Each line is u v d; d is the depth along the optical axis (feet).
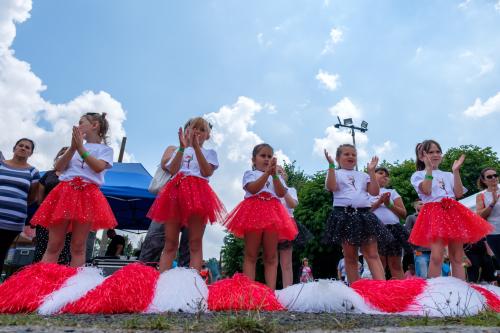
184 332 5.72
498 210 16.17
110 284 8.89
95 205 11.82
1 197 14.46
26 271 9.60
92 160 11.80
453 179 13.42
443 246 12.67
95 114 13.55
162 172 15.90
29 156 15.79
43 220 11.36
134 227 29.50
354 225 12.91
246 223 12.25
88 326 6.25
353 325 6.54
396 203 17.53
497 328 6.19
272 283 12.18
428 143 14.55
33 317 7.45
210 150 13.15
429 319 7.61
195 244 11.51
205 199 11.66
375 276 12.59
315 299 9.45
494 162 75.87
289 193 16.60
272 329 5.92
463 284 10.34
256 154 14.42
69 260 15.98
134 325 6.12
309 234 18.83
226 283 9.87
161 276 9.62
